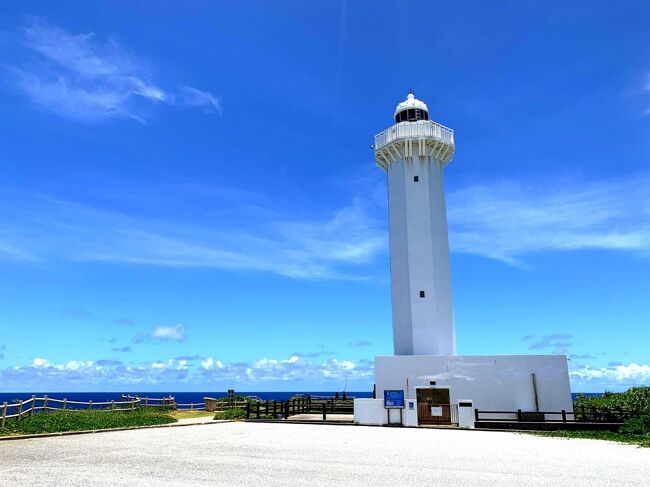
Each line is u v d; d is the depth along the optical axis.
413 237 35.22
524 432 23.17
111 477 10.60
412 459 13.98
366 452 15.37
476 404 29.14
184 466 12.22
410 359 30.45
